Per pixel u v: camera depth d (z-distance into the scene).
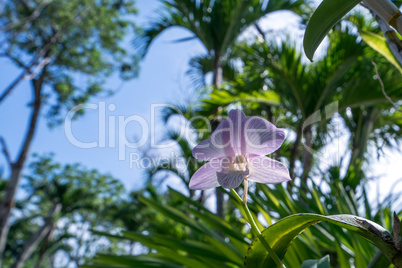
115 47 11.34
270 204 1.40
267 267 0.62
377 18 0.75
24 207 18.89
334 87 4.06
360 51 4.00
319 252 1.21
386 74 3.95
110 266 1.37
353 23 4.09
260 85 4.28
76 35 11.05
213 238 1.26
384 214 1.76
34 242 16.44
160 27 5.96
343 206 1.48
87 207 18.27
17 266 15.52
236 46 5.27
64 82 11.20
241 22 5.31
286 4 5.10
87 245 18.77
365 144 4.31
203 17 5.41
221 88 4.41
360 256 1.03
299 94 4.09
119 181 17.92
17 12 10.64
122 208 14.96
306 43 0.64
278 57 4.23
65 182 17.84
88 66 11.32
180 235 6.11
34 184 17.86
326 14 0.62
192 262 1.27
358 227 0.52
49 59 10.40
